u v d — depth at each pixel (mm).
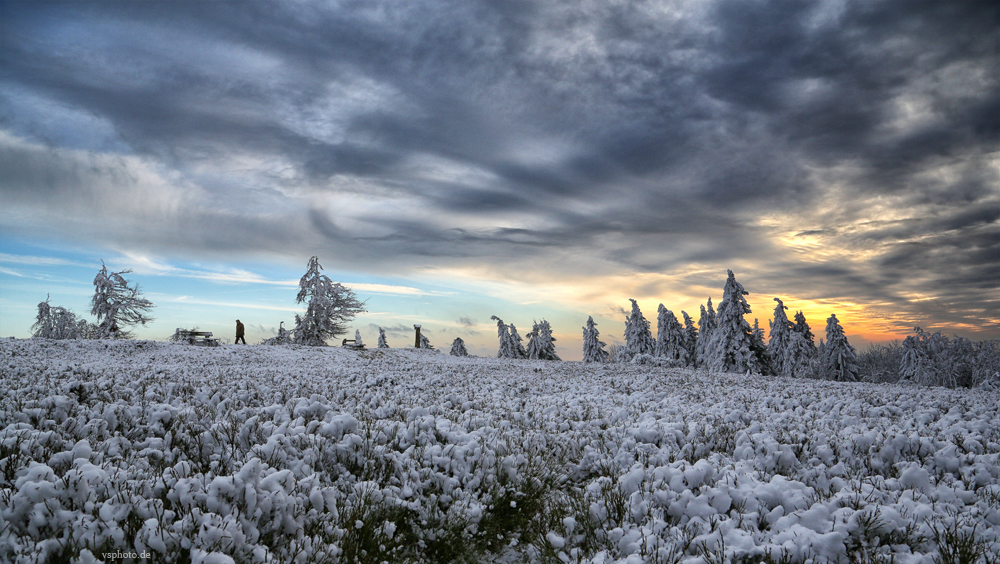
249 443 6320
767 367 32688
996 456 6371
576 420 10172
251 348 30938
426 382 16062
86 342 25625
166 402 8930
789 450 6680
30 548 3383
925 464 6562
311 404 8539
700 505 4957
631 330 50781
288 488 4660
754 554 4109
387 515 5207
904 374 49000
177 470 4840
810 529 4492
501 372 23531
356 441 6363
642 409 11414
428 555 4992
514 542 5301
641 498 5246
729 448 7688
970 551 3971
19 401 7391
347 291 48312
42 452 4961
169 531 3754
